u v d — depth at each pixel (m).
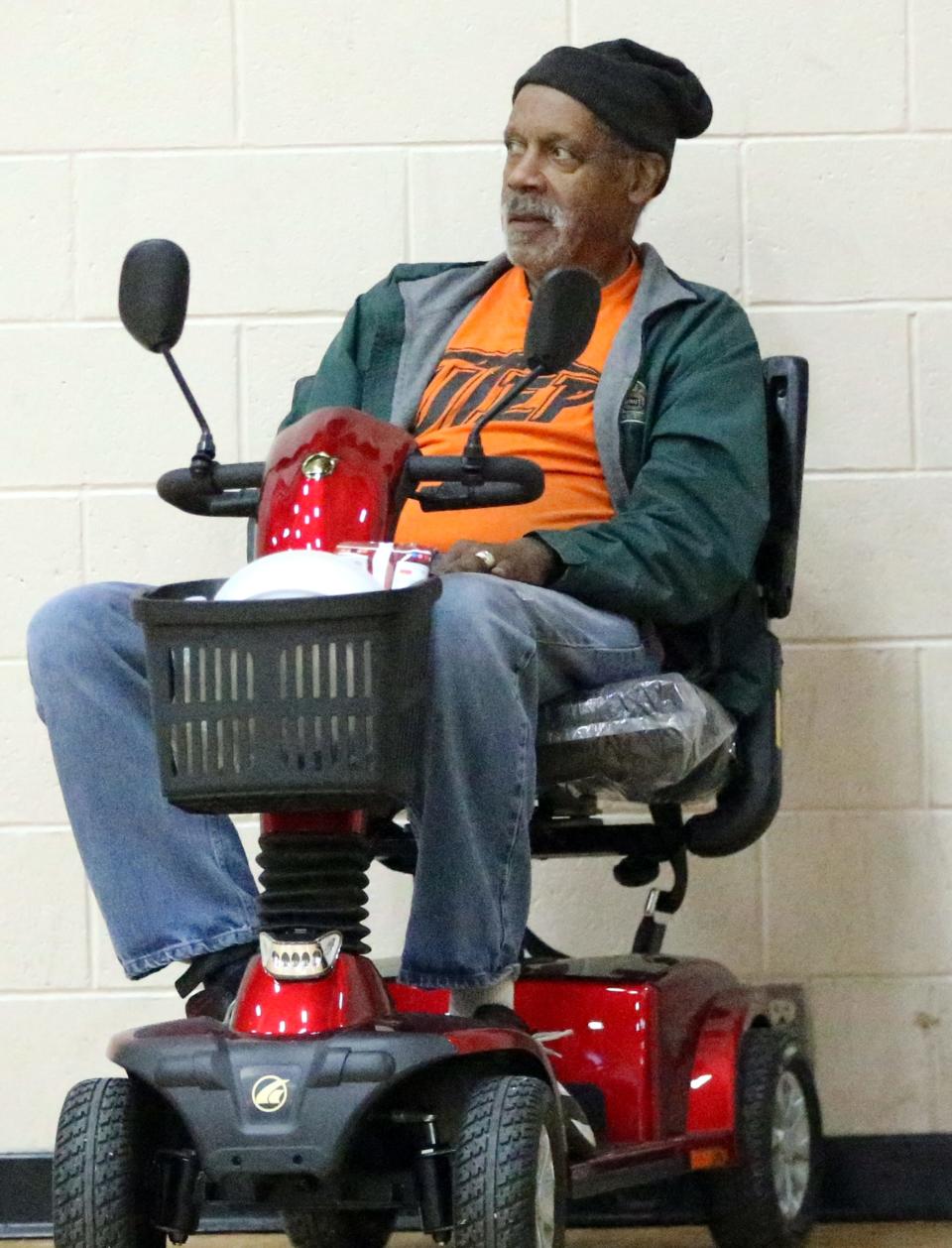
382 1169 5.95
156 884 6.31
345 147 9.88
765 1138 7.79
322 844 5.86
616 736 7.00
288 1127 5.43
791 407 8.24
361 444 6.24
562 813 8.09
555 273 5.99
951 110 9.80
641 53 8.78
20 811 9.77
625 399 8.16
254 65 9.88
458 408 8.37
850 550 9.84
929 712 9.80
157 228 9.90
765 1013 8.33
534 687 6.49
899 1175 9.59
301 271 9.87
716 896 9.81
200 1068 5.53
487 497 6.27
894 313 9.84
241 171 9.88
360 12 9.87
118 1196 5.72
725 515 7.66
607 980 7.39
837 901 9.80
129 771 6.32
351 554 5.97
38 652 6.37
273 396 9.88
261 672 5.36
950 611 9.81
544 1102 5.76
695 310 8.34
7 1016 9.73
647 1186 9.35
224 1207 6.87
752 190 9.87
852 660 9.84
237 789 5.39
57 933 9.74
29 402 9.87
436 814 6.19
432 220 9.87
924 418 9.83
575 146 8.41
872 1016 9.76
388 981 7.48
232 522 9.84
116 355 9.87
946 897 9.77
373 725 5.34
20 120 9.89
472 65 9.86
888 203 9.83
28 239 9.88
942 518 9.84
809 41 9.84
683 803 7.75
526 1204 5.53
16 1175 9.58
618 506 8.16
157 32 9.89
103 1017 9.74
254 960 5.89
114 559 9.85
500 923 6.33
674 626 7.96
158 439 9.87
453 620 6.19
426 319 8.67
